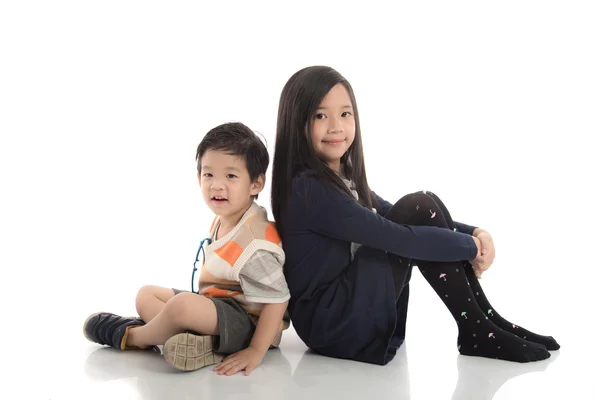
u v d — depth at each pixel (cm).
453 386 193
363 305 209
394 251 208
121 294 304
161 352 219
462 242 214
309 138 215
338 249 215
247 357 203
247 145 208
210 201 209
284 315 223
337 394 185
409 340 243
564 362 216
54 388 192
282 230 216
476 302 218
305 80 217
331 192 209
